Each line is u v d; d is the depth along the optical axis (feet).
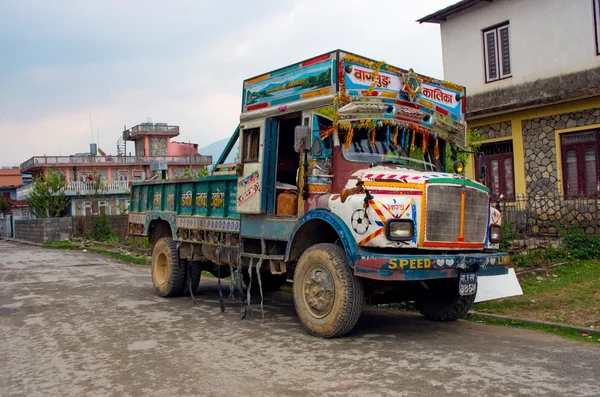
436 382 15.25
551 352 18.44
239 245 26.68
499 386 14.76
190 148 221.05
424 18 59.82
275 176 25.54
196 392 15.15
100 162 183.01
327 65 22.52
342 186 22.24
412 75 23.99
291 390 14.97
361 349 19.27
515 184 51.65
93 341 21.59
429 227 19.67
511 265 34.91
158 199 36.09
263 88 26.18
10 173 268.41
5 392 15.72
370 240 19.17
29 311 28.73
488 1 55.06
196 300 31.96
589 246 35.96
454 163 25.26
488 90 55.77
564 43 49.24
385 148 23.40
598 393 14.14
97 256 67.21
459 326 23.44
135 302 31.17
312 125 22.98
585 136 46.29
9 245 102.68
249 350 19.61
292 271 26.61
